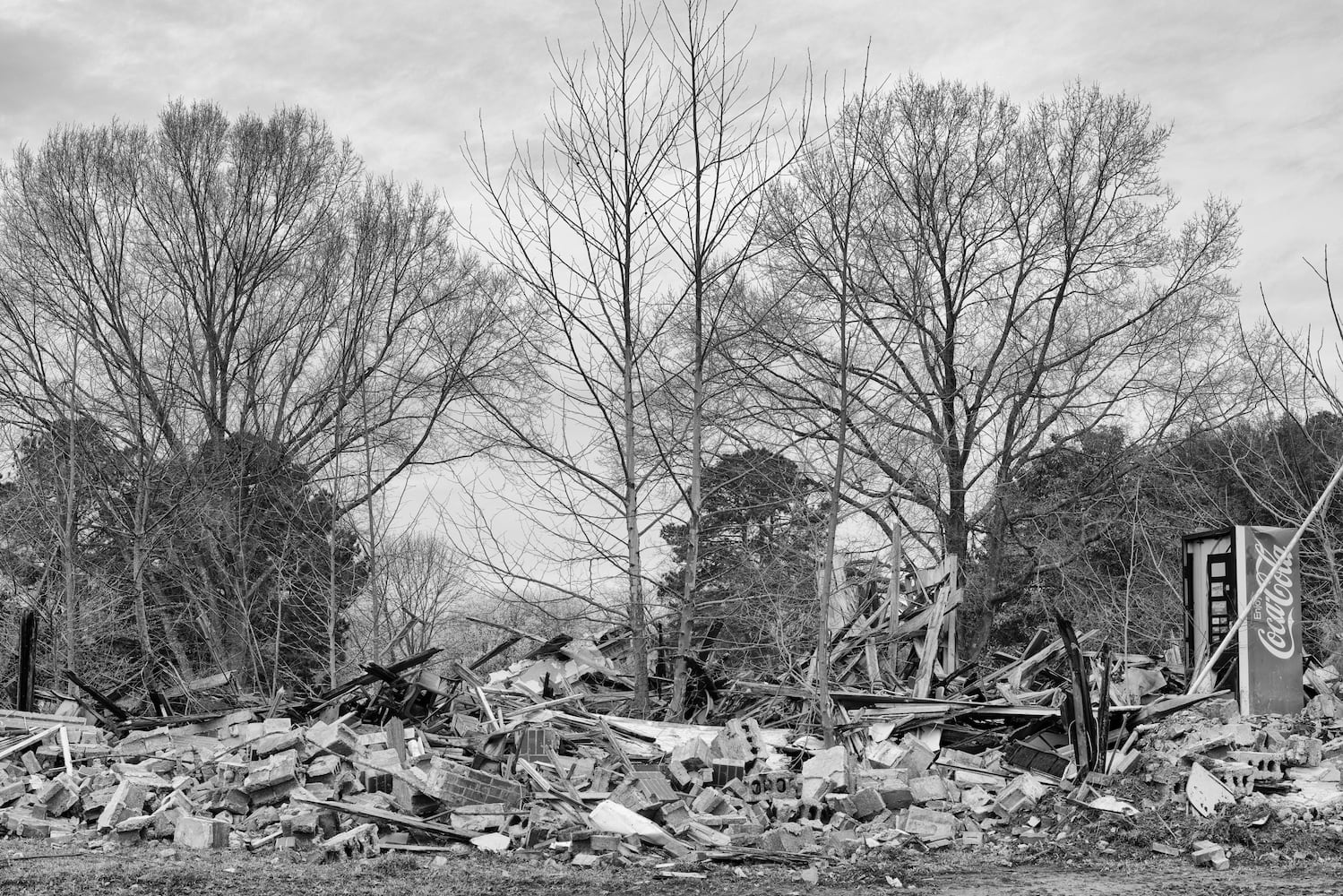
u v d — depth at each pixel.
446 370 29.52
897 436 28.17
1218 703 16.11
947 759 15.51
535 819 13.05
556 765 14.80
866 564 23.56
